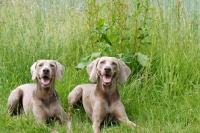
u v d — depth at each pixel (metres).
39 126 8.49
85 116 9.64
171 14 11.54
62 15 12.55
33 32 11.74
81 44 11.46
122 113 9.09
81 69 10.58
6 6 12.94
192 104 9.51
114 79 9.10
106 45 10.26
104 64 8.93
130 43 10.73
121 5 10.43
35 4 12.74
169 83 10.13
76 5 12.88
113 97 9.18
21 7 12.67
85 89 9.73
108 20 11.26
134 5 10.70
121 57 10.37
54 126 8.77
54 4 12.80
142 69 10.38
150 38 11.25
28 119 8.72
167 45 10.93
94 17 10.80
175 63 10.44
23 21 12.27
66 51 11.55
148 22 11.59
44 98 9.00
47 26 12.00
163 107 9.62
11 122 8.73
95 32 10.35
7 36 11.77
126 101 9.77
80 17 12.43
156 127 8.62
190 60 10.56
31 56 11.20
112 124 9.21
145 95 9.99
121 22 10.42
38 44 11.46
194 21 11.49
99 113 9.05
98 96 9.16
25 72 10.95
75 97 9.74
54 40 11.64
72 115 9.59
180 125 8.69
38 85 9.01
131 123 8.83
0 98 10.23
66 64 11.28
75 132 8.54
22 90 9.72
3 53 11.38
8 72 10.95
